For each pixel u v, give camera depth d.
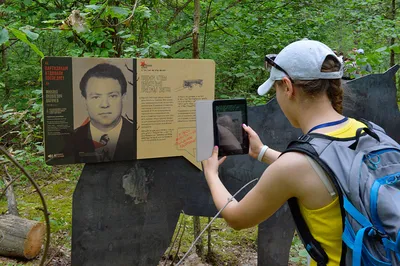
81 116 2.05
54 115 2.00
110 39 3.19
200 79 2.27
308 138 1.19
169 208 2.32
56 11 3.94
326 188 1.14
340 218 1.14
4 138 3.70
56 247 3.17
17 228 2.96
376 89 2.75
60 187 4.48
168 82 2.21
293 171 1.16
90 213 2.16
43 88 1.97
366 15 5.67
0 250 2.97
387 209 1.07
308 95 1.24
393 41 5.82
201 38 4.54
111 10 2.78
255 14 4.71
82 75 2.03
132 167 2.22
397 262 1.08
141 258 2.29
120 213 2.22
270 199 1.23
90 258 2.18
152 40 3.32
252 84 4.79
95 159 2.10
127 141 2.16
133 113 2.15
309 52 1.21
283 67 1.25
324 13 5.18
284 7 5.02
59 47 5.32
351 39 5.98
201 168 2.34
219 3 4.30
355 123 1.25
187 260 2.97
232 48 4.70
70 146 2.05
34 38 2.05
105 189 2.17
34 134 3.29
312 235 1.20
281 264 2.67
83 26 2.64
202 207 2.38
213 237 3.49
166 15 4.41
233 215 1.35
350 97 2.63
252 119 2.49
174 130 2.25
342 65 1.26
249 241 3.46
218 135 1.64
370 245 1.10
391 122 2.82
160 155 2.23
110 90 2.09
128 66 2.11
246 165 2.49
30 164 4.40
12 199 3.47
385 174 1.14
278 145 2.56
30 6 3.99
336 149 1.15
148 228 2.29
